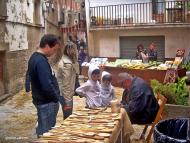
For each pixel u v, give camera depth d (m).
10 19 13.68
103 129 4.52
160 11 23.72
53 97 5.37
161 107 6.39
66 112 6.68
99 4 26.19
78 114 5.34
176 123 5.30
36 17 18.75
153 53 18.30
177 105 8.05
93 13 24.67
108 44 23.61
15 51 14.39
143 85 6.58
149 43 22.34
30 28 17.02
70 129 4.55
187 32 21.05
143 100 6.50
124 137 5.53
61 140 4.10
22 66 15.41
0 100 12.15
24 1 15.75
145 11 24.22
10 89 13.53
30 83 5.80
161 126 5.16
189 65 15.74
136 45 22.72
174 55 21.48
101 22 23.88
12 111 10.76
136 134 7.75
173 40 21.44
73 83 6.73
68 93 6.64
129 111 6.46
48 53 5.48
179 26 20.81
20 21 15.05
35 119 9.65
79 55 19.09
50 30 22.34
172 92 8.39
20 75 15.06
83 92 6.73
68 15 27.19
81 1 27.34
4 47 12.95
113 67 15.27
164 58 21.75
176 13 21.06
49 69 5.38
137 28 22.09
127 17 24.28
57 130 4.52
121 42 23.20
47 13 21.16
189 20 20.59
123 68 15.02
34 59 5.38
